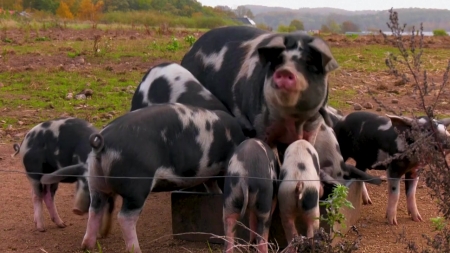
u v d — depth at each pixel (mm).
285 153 5207
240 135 5438
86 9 39062
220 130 5359
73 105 9250
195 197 5434
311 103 5168
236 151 5078
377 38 18016
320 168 5508
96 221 5238
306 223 5070
